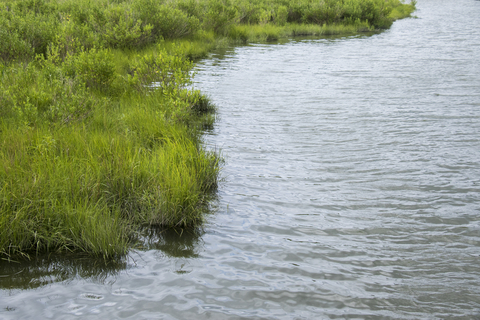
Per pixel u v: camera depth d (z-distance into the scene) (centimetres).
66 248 369
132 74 1079
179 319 289
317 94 1027
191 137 642
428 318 297
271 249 382
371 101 961
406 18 3281
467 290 329
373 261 366
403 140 694
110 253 361
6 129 525
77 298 307
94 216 380
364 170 570
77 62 824
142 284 327
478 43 1911
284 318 294
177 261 360
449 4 4847
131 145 545
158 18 1570
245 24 2264
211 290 322
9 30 1097
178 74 843
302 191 503
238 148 646
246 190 503
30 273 334
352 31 2452
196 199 450
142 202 439
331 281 337
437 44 1912
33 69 763
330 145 670
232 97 980
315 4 2580
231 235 405
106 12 1464
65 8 1602
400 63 1462
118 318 288
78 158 477
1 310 289
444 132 737
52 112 588
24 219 374
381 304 311
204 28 1920
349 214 450
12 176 410
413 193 501
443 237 407
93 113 646
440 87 1102
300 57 1579
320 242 395
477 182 533
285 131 740
